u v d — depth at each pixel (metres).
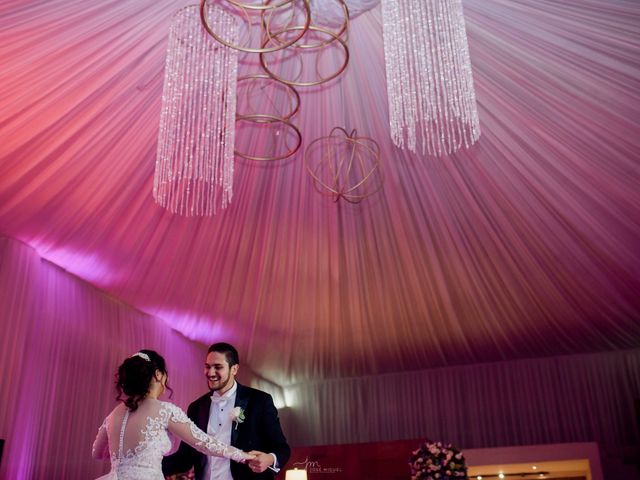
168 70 4.91
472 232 8.38
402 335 11.56
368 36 5.59
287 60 5.78
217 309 9.99
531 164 7.04
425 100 4.72
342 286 9.65
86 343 8.43
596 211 7.75
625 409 12.25
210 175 5.99
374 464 8.94
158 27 5.27
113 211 7.31
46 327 7.80
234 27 4.94
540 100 6.12
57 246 7.83
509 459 10.26
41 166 6.43
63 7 4.81
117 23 5.09
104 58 5.37
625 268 8.92
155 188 5.22
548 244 8.51
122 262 8.34
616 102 6.02
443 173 7.32
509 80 5.96
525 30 5.42
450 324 11.08
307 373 13.63
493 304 10.26
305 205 7.89
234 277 9.13
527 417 12.79
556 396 12.73
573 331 11.41
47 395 7.65
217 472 3.26
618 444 12.11
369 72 5.95
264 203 7.72
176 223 7.78
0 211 6.98
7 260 7.32
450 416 13.24
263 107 6.25
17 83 5.42
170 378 10.11
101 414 8.47
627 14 5.10
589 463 9.99
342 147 6.93
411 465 7.46
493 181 7.38
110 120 6.05
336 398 14.05
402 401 13.64
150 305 9.63
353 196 7.66
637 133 6.36
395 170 7.28
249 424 3.32
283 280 9.39
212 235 8.12
